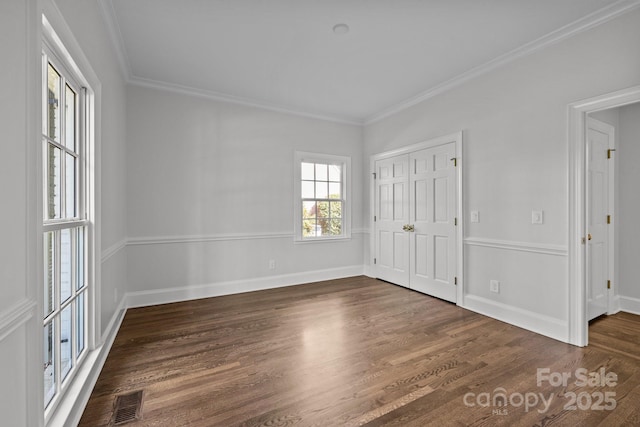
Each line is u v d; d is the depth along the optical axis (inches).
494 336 106.5
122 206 126.3
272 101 167.0
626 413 66.4
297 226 180.1
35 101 45.8
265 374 82.0
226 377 80.5
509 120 118.9
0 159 38.3
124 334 108.1
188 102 151.0
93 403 69.3
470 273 134.6
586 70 96.9
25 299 43.7
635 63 86.9
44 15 49.9
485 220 127.6
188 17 96.0
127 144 137.3
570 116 100.7
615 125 131.6
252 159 167.0
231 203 161.3
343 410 67.6
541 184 108.7
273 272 173.0
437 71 132.5
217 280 157.9
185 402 70.0
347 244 198.2
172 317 125.3
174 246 147.9
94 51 81.3
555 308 105.3
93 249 82.2
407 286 169.9
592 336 106.7
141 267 140.7
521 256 115.2
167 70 131.2
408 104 165.9
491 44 111.0
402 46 112.8
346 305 140.7
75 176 75.6
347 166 197.8
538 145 109.5
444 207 146.6
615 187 132.4
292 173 178.9
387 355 92.7
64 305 65.3
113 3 89.1
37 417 47.1
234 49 115.1
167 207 146.0
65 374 66.7
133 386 76.1
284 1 88.8
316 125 186.7
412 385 77.0
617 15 89.9
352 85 146.4
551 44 105.7
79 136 77.2
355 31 103.9
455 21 98.1
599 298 124.6
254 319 123.1
